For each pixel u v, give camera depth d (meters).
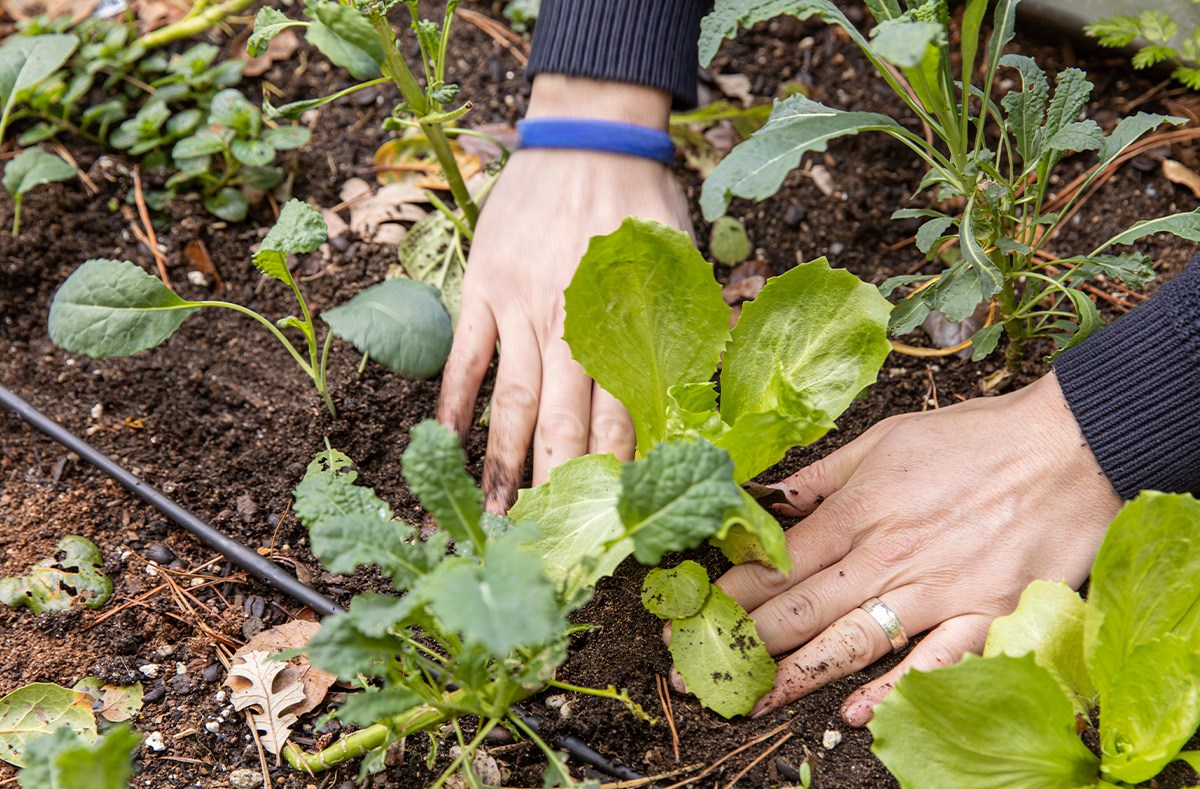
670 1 0.76
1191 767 0.67
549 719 0.69
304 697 0.70
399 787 0.68
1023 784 0.65
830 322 0.69
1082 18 0.85
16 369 0.79
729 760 0.68
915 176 0.84
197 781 0.68
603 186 0.76
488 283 0.75
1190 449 0.68
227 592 0.73
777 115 0.68
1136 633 0.66
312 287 0.82
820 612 0.69
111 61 0.86
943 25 0.65
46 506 0.75
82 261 0.82
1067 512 0.70
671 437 0.67
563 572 0.67
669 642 0.69
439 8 0.91
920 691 0.64
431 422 0.62
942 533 0.69
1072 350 0.70
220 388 0.79
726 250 0.82
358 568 0.74
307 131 0.82
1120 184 0.82
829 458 0.73
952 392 0.78
